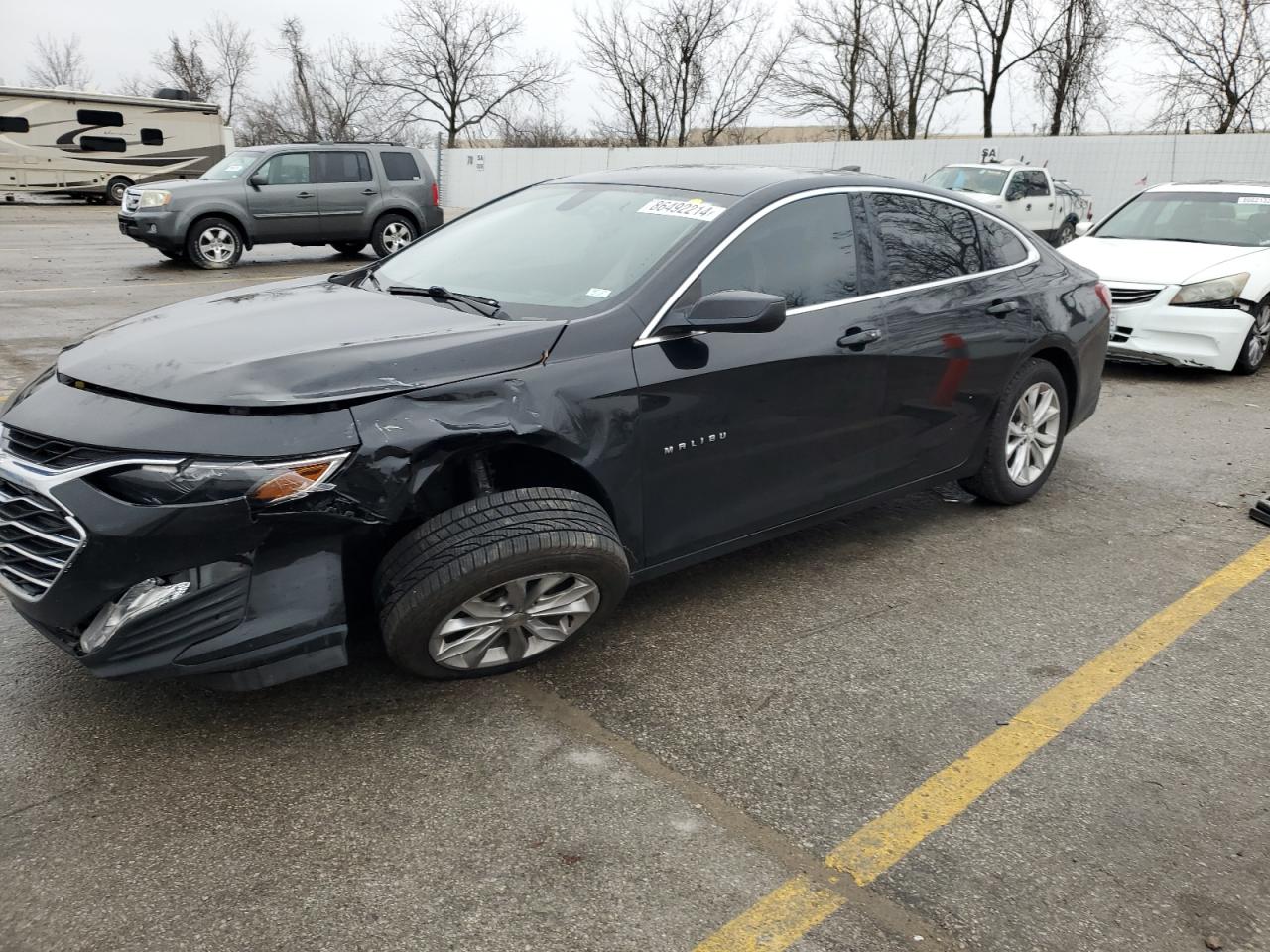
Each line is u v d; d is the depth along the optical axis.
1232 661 3.40
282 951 2.07
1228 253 7.90
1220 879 2.35
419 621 2.74
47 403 2.75
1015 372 4.49
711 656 3.36
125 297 10.91
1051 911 2.24
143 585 2.50
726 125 43.09
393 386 2.66
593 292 3.29
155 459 2.46
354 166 15.42
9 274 12.66
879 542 4.41
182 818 2.47
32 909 2.17
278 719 2.91
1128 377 7.96
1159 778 2.74
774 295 3.52
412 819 2.49
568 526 2.85
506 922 2.16
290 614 2.59
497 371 2.83
